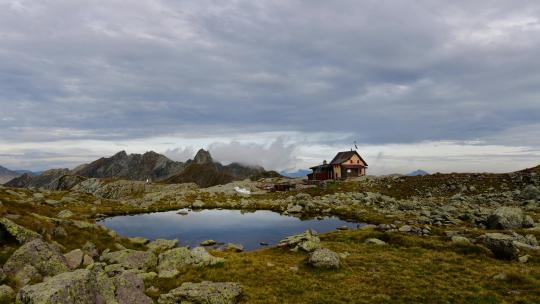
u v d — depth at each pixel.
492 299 22.92
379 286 26.56
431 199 84.12
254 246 51.50
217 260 32.31
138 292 22.00
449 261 33.16
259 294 24.88
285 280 28.11
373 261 33.88
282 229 63.59
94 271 20.97
